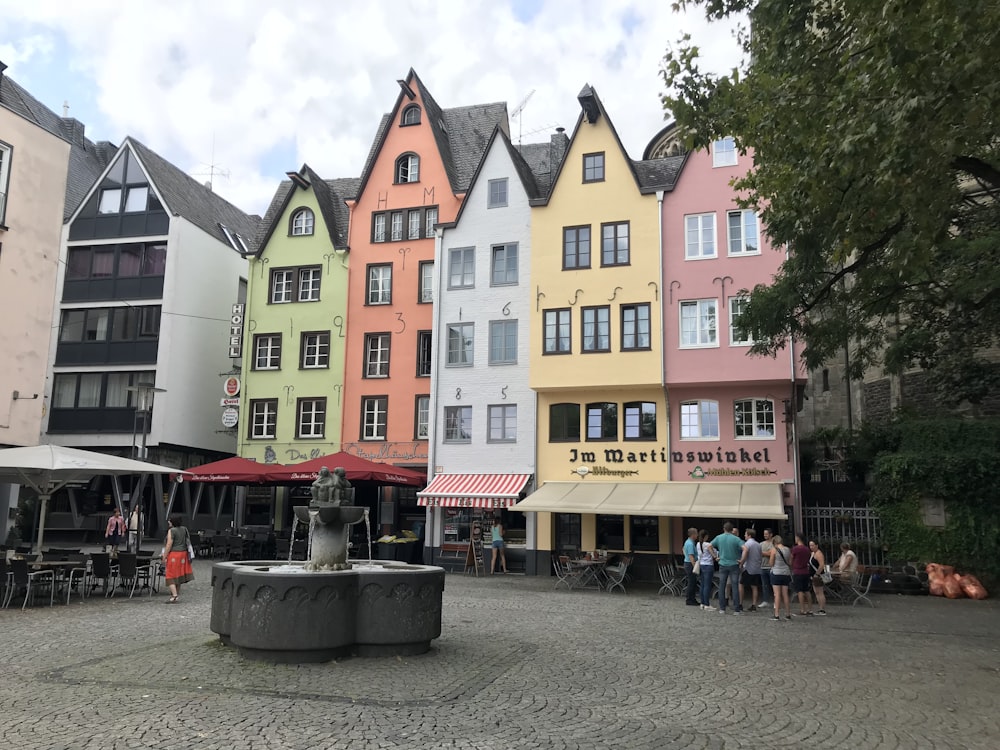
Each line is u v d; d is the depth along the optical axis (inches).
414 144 1322.6
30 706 312.5
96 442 1393.9
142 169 1462.8
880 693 356.8
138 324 1414.9
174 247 1423.5
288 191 1433.3
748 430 1010.7
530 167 1389.0
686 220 1060.5
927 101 352.5
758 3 478.6
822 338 732.7
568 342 1085.1
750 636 532.4
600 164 1119.6
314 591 398.0
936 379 963.3
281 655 394.3
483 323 1176.2
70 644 458.6
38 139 927.0
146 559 727.1
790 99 460.4
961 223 696.4
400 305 1277.1
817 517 964.0
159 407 1373.0
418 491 1128.2
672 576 838.5
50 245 941.8
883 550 915.4
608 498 975.0
